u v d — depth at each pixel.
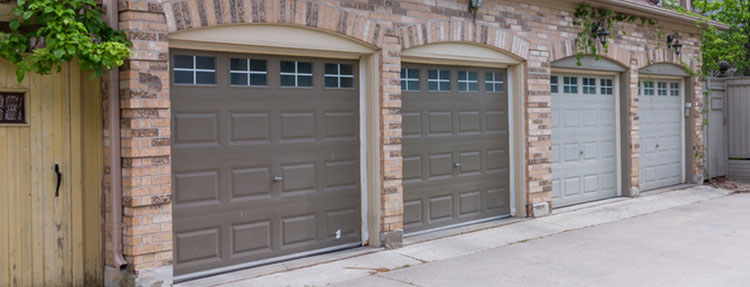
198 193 5.76
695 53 12.29
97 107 5.37
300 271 6.07
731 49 13.80
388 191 6.97
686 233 7.92
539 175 8.88
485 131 8.48
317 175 6.68
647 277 5.89
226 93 5.94
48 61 4.74
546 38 8.95
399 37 7.05
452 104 8.05
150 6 5.16
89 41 4.68
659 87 11.87
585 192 10.22
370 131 7.00
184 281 5.66
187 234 5.70
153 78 5.18
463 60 7.94
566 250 7.05
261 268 6.10
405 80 7.49
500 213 8.73
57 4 4.69
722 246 7.14
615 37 10.25
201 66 5.78
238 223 6.05
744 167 13.07
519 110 8.72
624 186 10.75
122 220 5.23
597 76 10.44
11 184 5.00
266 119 6.24
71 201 5.27
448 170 8.02
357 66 7.01
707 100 12.66
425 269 6.23
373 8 6.81
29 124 5.07
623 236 7.77
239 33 5.78
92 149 5.37
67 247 5.26
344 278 5.89
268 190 6.27
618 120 10.75
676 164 12.31
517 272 6.13
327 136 6.75
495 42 8.16
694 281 5.71
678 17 10.98
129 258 5.17
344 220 6.93
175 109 5.60
